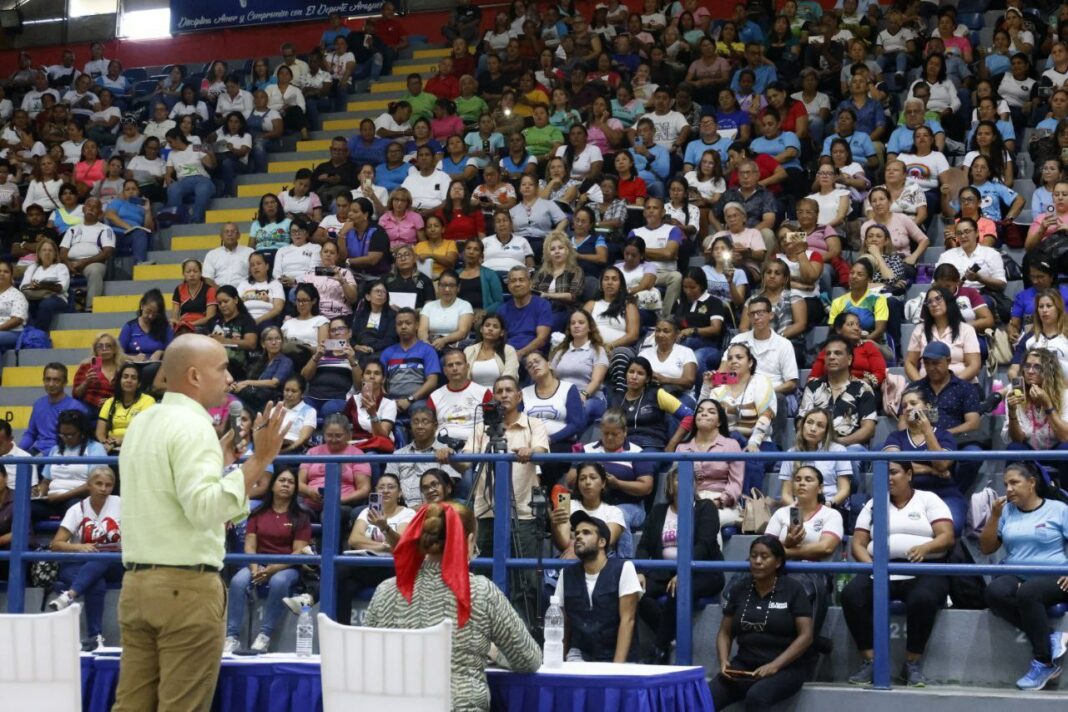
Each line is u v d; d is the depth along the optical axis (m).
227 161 15.95
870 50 15.25
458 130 15.64
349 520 8.88
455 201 13.42
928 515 7.50
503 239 12.49
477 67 17.09
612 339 10.83
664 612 7.57
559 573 7.98
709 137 13.86
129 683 5.16
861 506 8.48
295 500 8.60
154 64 20.75
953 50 14.60
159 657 5.11
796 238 11.04
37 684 5.04
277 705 5.81
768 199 12.45
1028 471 7.30
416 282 11.84
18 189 15.97
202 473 4.96
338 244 12.95
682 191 12.59
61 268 13.81
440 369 10.71
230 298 11.67
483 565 7.38
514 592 7.50
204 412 5.20
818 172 12.51
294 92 17.20
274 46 20.22
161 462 5.05
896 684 7.17
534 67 16.64
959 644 7.17
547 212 12.98
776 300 10.70
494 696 5.79
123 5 21.02
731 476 8.51
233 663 5.89
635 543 8.49
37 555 8.20
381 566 8.19
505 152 14.85
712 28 17.09
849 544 8.10
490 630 5.64
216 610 5.12
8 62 21.30
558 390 9.62
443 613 5.59
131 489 5.11
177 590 5.02
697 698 5.95
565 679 5.68
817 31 15.65
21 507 8.27
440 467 8.85
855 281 10.50
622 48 16.27
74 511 9.12
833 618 7.45
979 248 10.85
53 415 11.10
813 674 7.25
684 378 10.04
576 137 13.95
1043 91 13.57
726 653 7.14
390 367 10.66
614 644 7.14
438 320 11.44
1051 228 10.93
